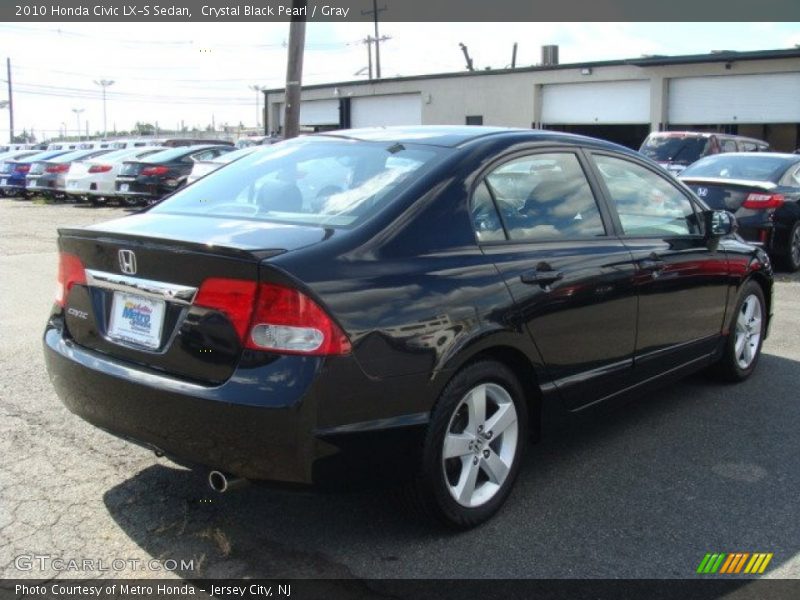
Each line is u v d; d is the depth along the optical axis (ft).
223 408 9.47
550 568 10.39
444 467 10.79
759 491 12.76
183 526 11.37
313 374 9.32
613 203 14.33
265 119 146.41
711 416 16.29
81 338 11.45
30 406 16.02
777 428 15.62
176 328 10.09
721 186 33.83
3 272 32.50
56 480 12.72
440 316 10.48
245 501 12.17
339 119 133.08
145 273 10.43
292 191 12.19
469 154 12.11
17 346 20.66
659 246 14.85
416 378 10.22
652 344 14.76
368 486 10.17
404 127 14.24
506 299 11.37
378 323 9.86
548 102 106.93
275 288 9.39
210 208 12.39
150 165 64.54
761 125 89.71
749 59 86.99
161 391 9.97
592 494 12.59
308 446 9.41
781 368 19.81
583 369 13.07
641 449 14.51
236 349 9.59
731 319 17.62
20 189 83.05
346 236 10.30
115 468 13.21
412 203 11.03
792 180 34.99
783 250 33.73
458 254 11.16
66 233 11.53
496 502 11.69
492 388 11.55
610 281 13.32
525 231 12.41
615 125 101.76
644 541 11.11
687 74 92.73
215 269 9.73
